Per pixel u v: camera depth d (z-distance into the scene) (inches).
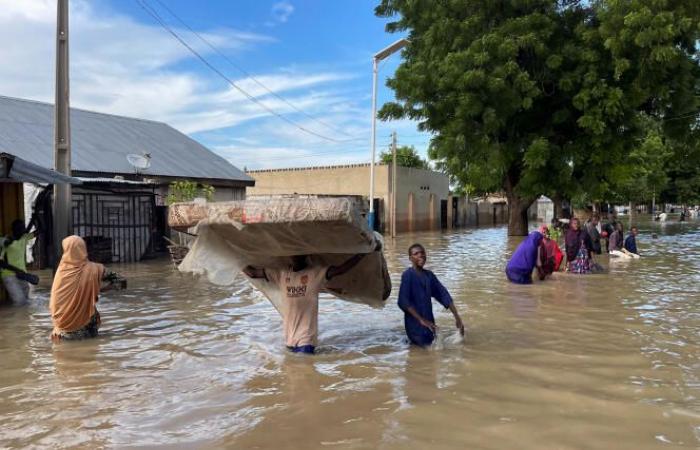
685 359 230.2
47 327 303.7
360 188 1300.4
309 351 242.1
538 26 850.8
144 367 225.9
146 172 744.3
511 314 325.7
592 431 158.4
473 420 167.3
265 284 259.4
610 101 804.6
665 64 800.3
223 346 257.6
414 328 257.8
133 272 541.0
